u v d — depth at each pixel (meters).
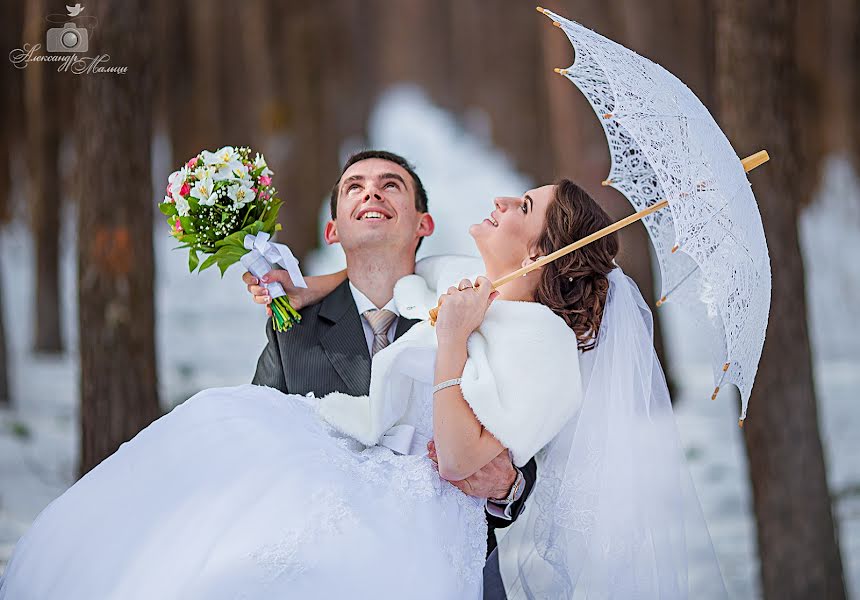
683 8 20.42
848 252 34.06
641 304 7.04
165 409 14.75
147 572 5.78
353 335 7.14
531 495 7.85
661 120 6.00
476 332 6.61
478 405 6.25
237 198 6.84
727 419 17.36
